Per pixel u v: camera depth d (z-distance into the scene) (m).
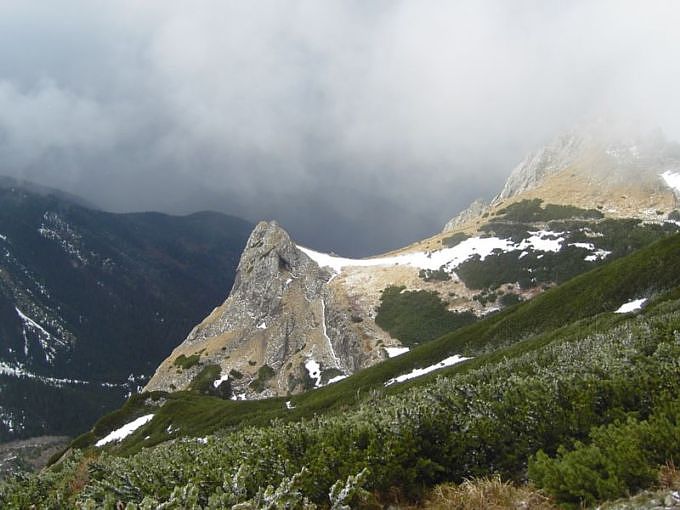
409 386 86.50
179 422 123.06
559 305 98.94
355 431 10.88
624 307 81.25
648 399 10.52
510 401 11.38
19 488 16.12
